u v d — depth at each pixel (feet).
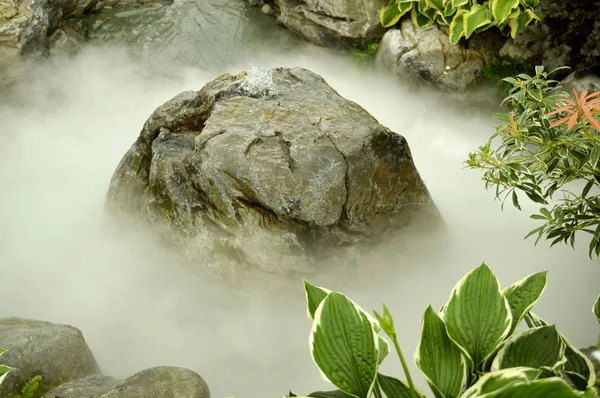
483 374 5.45
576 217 10.61
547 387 4.24
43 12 22.35
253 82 15.40
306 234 12.84
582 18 18.83
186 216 13.61
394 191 13.74
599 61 18.54
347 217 13.14
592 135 9.30
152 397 9.28
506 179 10.37
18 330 11.26
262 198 12.71
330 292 5.38
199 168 13.30
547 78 19.75
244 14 26.63
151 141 15.02
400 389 5.69
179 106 15.03
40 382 10.60
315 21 23.99
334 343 5.29
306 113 14.19
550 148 9.57
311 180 12.75
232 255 13.14
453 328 5.57
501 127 10.62
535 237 15.26
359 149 13.25
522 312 5.82
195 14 26.61
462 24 20.85
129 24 25.86
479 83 20.83
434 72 20.93
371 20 22.76
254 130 13.58
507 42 20.84
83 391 10.06
